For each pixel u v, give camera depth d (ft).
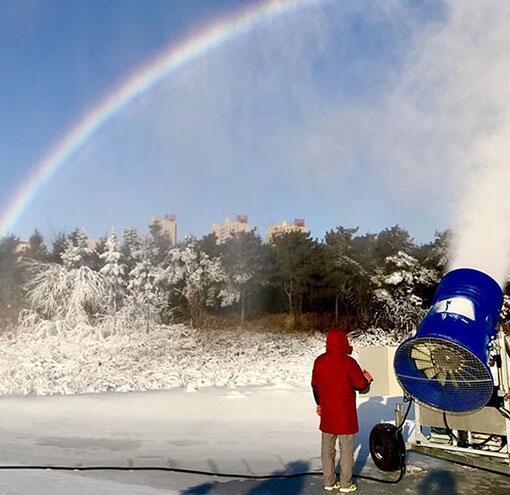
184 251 118.52
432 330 21.67
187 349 86.33
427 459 26.78
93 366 66.39
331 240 120.88
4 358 68.23
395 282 108.78
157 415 38.68
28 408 40.63
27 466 26.35
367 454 28.07
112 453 28.99
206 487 23.11
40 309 95.40
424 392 23.65
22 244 118.01
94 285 97.04
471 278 23.03
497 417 22.72
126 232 119.65
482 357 21.08
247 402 43.01
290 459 27.68
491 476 24.11
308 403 42.60
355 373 22.56
